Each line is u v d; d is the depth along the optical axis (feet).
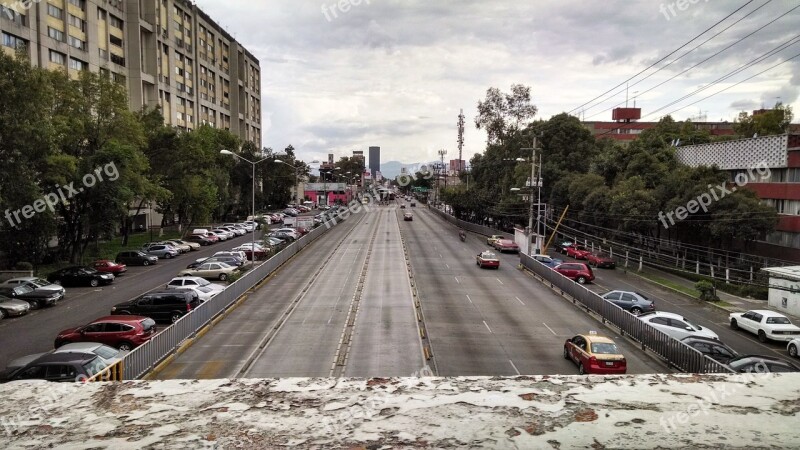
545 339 74.28
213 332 77.15
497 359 64.80
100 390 10.02
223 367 61.00
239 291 98.58
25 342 75.20
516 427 8.41
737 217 118.01
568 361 64.28
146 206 210.79
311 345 70.38
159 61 245.04
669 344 61.31
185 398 9.57
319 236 208.23
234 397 9.52
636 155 159.43
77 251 138.21
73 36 183.11
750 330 81.71
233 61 357.20
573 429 8.36
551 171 197.57
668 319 74.79
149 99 239.30
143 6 236.84
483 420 8.61
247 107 385.50
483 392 9.64
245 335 75.46
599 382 10.09
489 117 257.75
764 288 105.70
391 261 148.66
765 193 130.93
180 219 206.49
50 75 119.24
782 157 125.49
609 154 177.88
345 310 91.09
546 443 7.98
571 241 188.85
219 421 8.68
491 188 252.62
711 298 104.68
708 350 63.16
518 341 73.05
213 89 325.21
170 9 257.55
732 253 129.29
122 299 103.71
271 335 75.41
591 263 151.53
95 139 133.59
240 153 274.77
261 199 292.40
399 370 60.23
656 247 145.69
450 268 140.05
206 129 239.30
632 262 152.97
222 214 266.77
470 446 7.88
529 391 9.68
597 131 353.51
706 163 155.53
